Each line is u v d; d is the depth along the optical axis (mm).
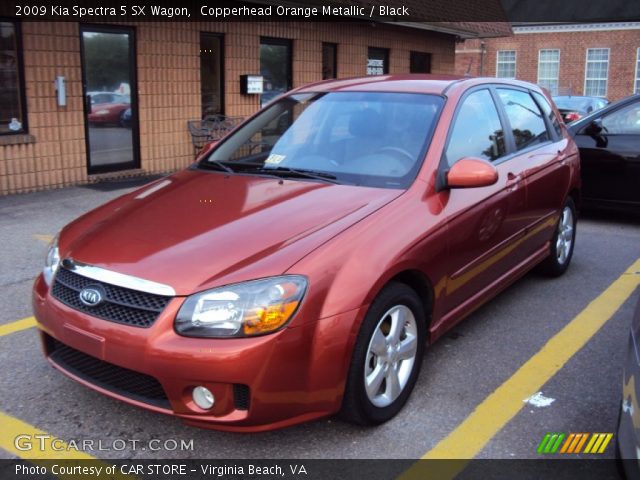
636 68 34156
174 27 10281
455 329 4594
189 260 2980
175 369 2766
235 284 2830
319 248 3016
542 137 5320
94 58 9352
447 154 3898
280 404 2838
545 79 36469
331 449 3131
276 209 3396
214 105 11453
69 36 8875
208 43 11133
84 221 3715
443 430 3297
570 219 5770
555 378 3871
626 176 7609
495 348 4277
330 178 3801
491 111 4605
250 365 2736
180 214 3469
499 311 4941
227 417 2812
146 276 2926
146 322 2863
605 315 4883
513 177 4461
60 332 3090
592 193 7871
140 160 10227
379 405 3256
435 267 3520
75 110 9125
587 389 3740
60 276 3262
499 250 4328
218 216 3385
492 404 3557
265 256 2957
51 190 8977
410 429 3303
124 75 9797
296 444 3170
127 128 10000
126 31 9688
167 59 10281
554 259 5555
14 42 8367
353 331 2963
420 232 3391
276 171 3994
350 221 3234
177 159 10727
